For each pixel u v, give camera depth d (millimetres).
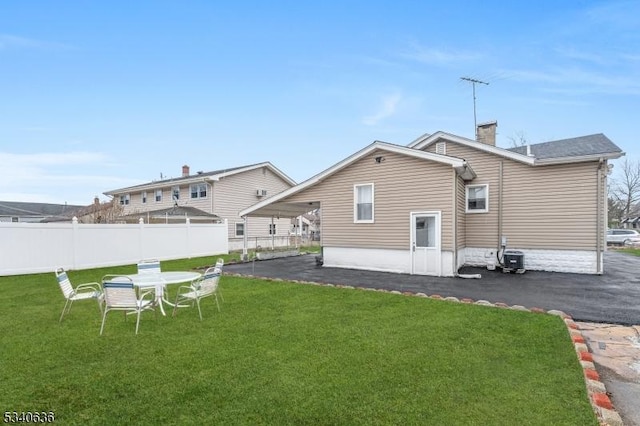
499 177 12852
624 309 6684
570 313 6387
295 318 6004
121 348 4621
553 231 11945
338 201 13438
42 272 12258
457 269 11398
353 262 13062
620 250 21766
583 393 3293
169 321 5914
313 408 3082
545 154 12680
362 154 12609
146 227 15750
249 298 7695
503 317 5848
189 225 17812
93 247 13742
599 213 11227
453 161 10688
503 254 11750
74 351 4520
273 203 15203
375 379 3623
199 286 6410
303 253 20422
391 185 12156
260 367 3955
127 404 3201
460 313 6145
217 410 3078
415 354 4289
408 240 11797
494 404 3117
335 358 4188
